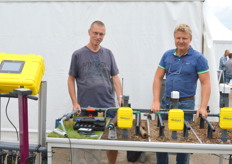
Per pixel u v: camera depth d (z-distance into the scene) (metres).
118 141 1.75
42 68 1.91
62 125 1.88
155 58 3.42
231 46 10.77
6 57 1.86
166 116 2.41
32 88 1.73
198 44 3.33
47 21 3.46
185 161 2.41
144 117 3.21
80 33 3.45
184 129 1.87
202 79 2.31
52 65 3.52
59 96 3.55
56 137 1.81
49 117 3.58
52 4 3.43
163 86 3.20
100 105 2.67
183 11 3.31
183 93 2.38
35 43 3.50
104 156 3.45
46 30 3.47
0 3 3.46
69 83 2.68
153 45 3.40
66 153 3.36
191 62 2.33
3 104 3.60
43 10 3.44
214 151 1.73
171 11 3.33
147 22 3.38
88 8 3.41
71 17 3.44
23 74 1.74
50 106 3.56
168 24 3.36
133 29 3.40
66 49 3.49
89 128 1.93
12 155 2.00
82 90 2.67
